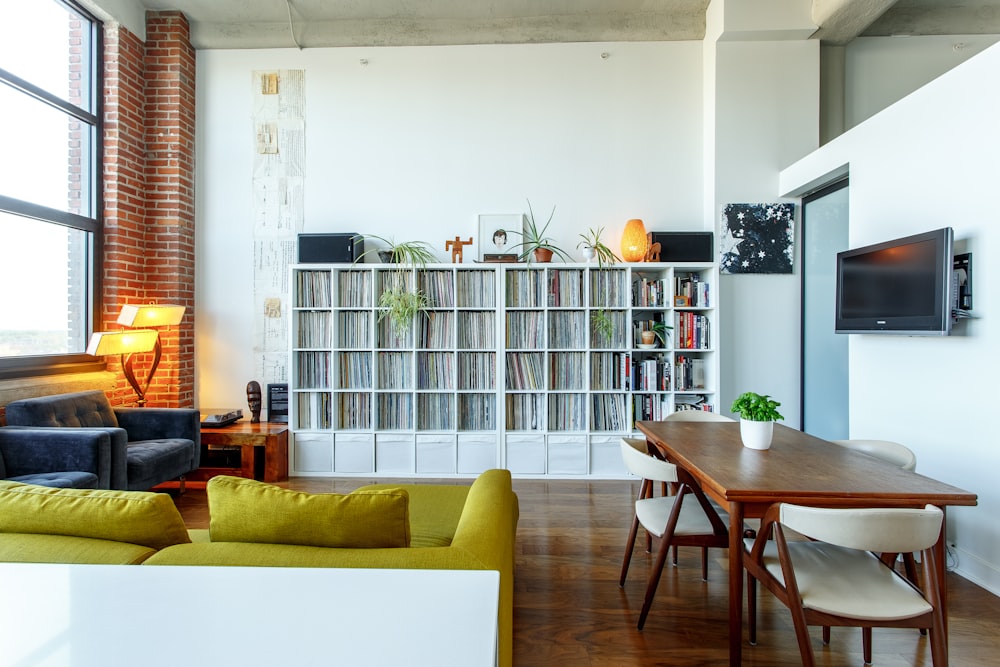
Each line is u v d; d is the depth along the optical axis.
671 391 3.98
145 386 3.90
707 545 2.01
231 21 4.38
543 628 2.00
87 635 0.74
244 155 4.45
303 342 4.11
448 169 4.41
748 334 4.10
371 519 1.25
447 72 4.41
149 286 4.25
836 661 1.82
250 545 1.22
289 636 0.73
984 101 2.34
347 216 4.43
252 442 3.85
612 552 2.69
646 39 4.33
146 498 1.28
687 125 4.34
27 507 1.25
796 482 1.70
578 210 4.38
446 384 4.09
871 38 4.21
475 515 1.49
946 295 2.39
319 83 4.43
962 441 2.45
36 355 3.45
